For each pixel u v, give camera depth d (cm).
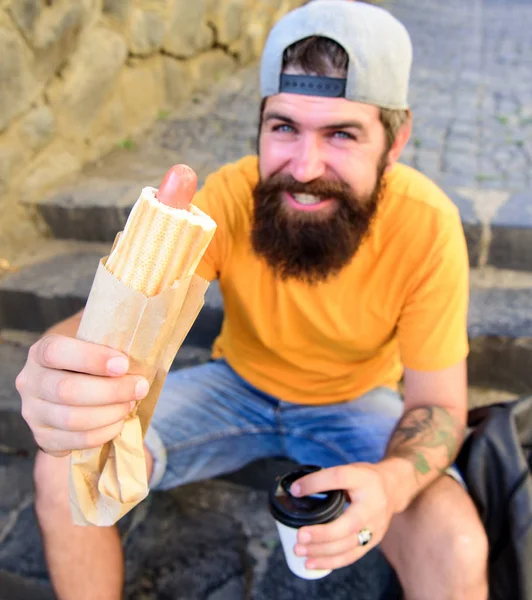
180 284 69
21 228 258
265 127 129
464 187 252
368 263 138
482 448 136
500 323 200
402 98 127
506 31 512
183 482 161
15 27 233
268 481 191
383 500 115
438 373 139
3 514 188
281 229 132
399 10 584
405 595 132
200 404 159
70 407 77
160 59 343
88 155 293
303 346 150
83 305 226
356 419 154
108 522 85
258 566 170
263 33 460
